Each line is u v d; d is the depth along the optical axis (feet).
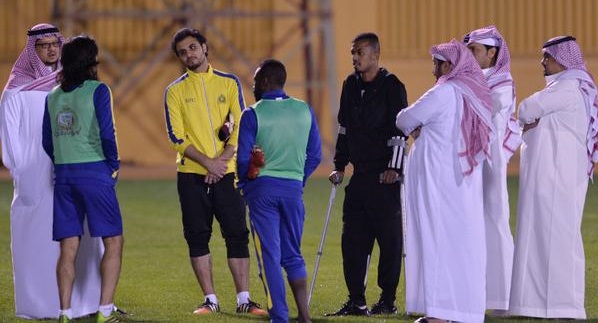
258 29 370.94
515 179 297.94
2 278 146.10
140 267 156.97
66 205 108.78
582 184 116.88
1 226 205.57
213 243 179.63
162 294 134.41
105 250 110.22
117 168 109.50
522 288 115.34
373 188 118.32
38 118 115.55
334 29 373.40
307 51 371.97
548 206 115.24
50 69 117.29
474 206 106.22
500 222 115.85
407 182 108.78
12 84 116.16
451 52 107.45
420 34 377.50
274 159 105.40
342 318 114.62
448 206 105.91
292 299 128.88
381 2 376.89
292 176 106.01
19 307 116.57
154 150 366.63
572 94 115.96
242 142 105.09
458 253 105.60
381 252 119.24
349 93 120.06
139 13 355.15
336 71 373.20
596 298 129.08
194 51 118.52
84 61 108.99
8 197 257.96
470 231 105.70
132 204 241.35
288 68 371.35
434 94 105.91
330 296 132.16
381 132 118.42
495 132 113.09
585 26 377.91
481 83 107.34
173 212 226.17
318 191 266.77
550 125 116.16
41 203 115.55
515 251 116.37
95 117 108.17
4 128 115.65
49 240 115.75
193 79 119.44
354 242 119.55
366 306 120.06
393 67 375.86
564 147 115.75
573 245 115.14
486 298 116.37
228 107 119.96
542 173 115.75
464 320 105.40
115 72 363.35
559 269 114.62
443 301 105.60
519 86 375.86
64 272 108.58
